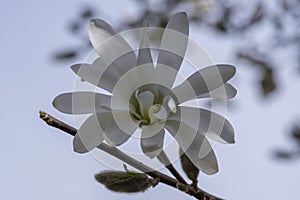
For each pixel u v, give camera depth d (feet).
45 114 1.77
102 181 1.85
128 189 1.85
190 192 1.87
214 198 1.88
